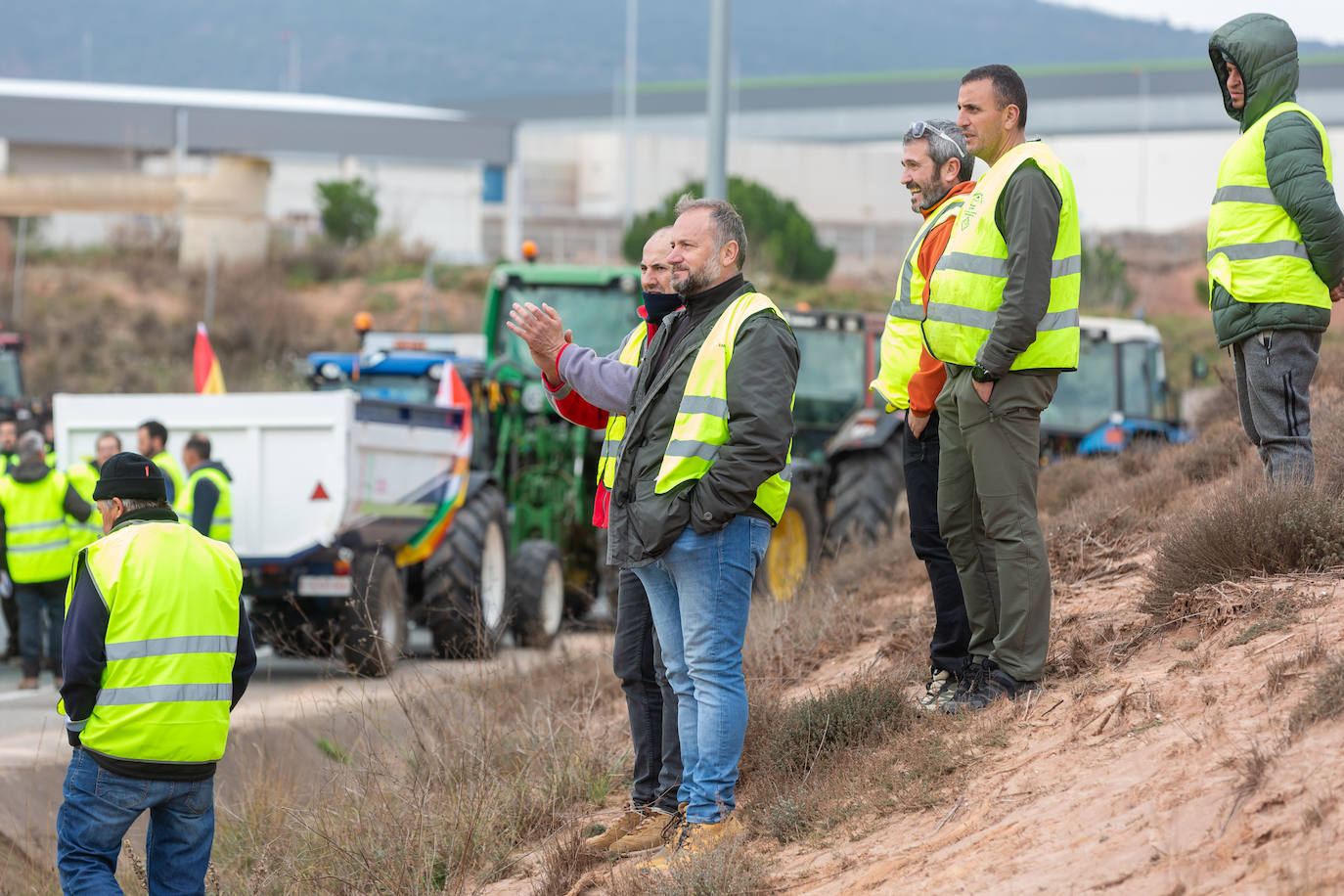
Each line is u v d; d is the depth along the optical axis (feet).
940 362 40.16
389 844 42.47
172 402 78.07
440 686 59.16
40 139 352.49
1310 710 28.14
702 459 34.99
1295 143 39.40
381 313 298.97
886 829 32.71
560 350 38.11
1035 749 33.58
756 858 33.37
